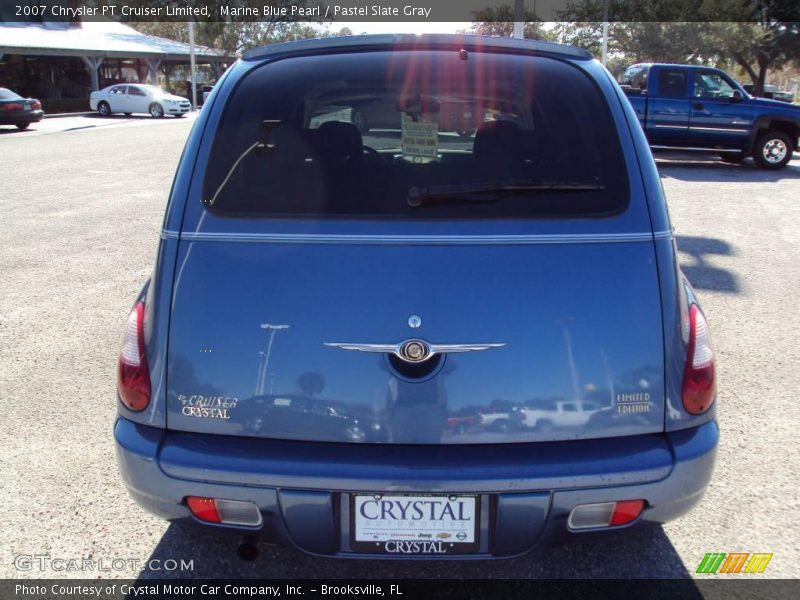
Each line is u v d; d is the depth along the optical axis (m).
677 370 2.11
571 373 2.04
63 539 2.81
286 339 2.06
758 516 2.96
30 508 3.01
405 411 2.04
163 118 31.39
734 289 6.19
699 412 2.16
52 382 4.26
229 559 2.70
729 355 4.73
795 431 3.70
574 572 2.62
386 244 2.10
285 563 2.68
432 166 2.27
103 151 17.20
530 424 2.05
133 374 2.18
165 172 13.48
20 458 3.40
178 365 2.11
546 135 2.33
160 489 2.12
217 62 46.38
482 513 2.07
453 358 2.03
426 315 2.03
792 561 2.68
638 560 2.68
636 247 2.13
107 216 9.17
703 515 2.97
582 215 2.15
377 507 2.07
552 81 2.46
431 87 2.50
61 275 6.48
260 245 2.13
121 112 32.25
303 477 2.02
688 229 8.57
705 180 12.91
